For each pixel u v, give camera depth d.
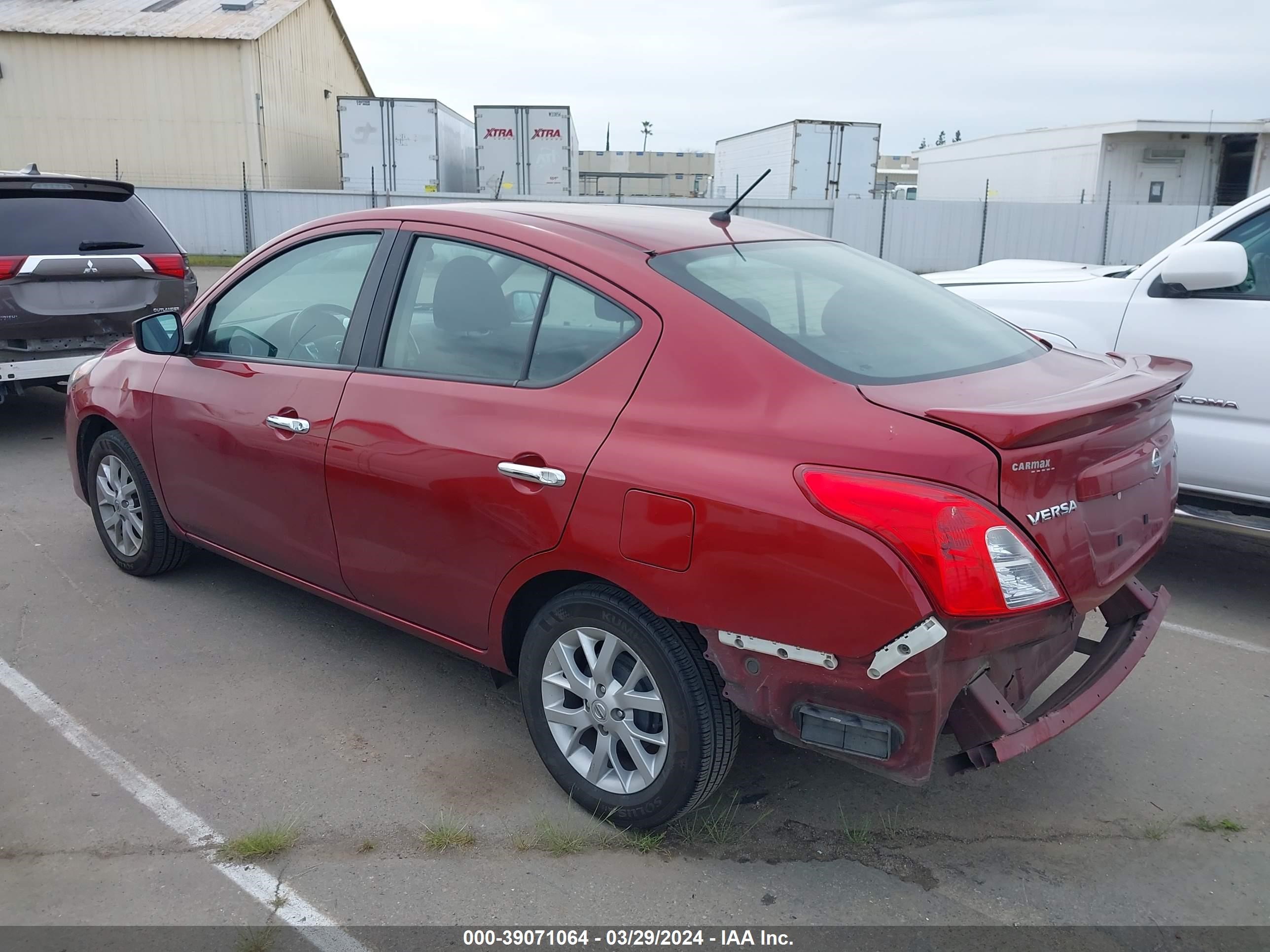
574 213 3.40
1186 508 4.77
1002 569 2.33
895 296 3.32
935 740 2.41
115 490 4.77
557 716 3.03
